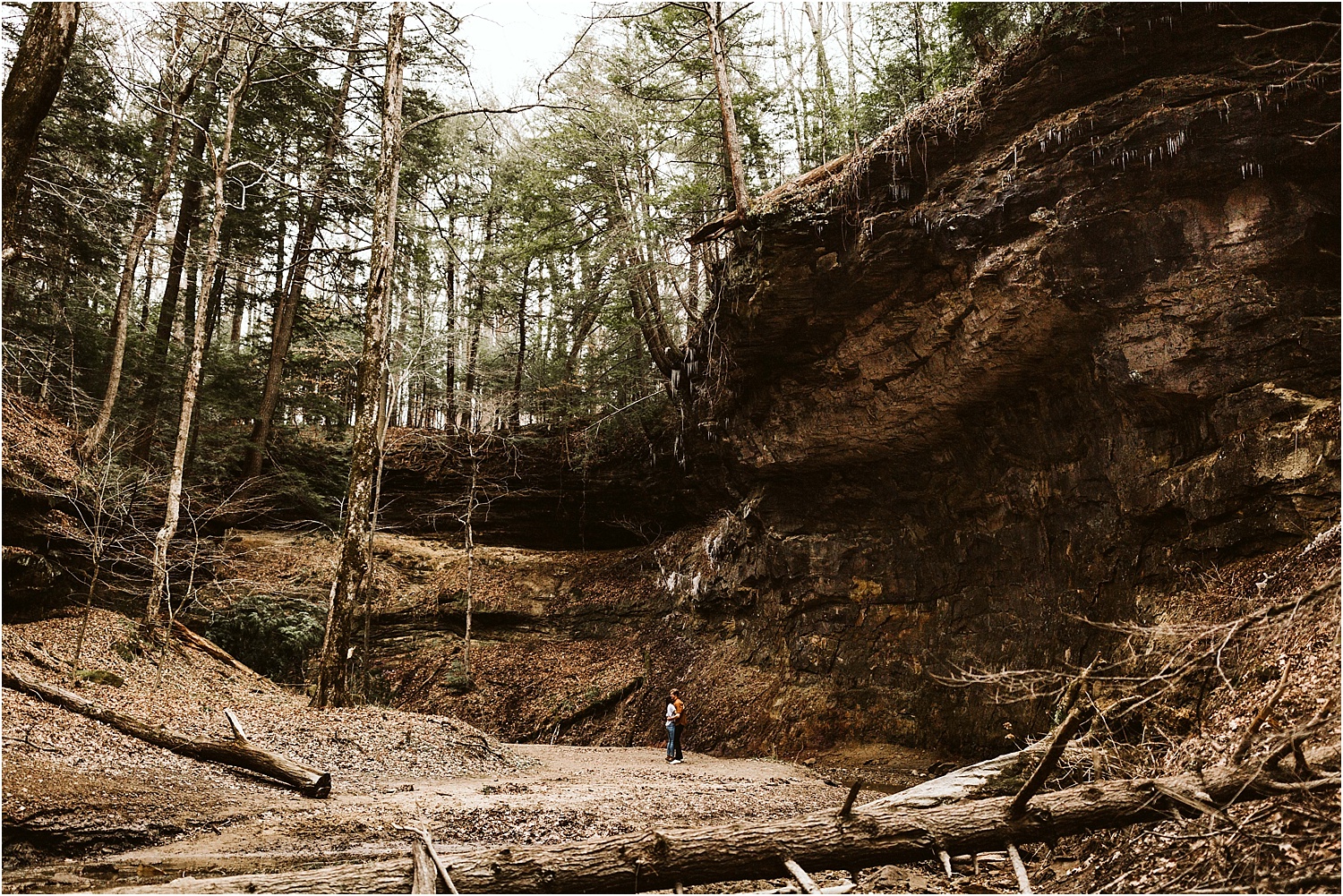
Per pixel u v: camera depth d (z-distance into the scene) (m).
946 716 16.05
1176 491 11.93
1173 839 5.68
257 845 7.67
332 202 24.86
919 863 7.10
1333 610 7.68
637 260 22.52
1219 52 11.62
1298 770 5.21
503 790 11.54
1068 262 12.66
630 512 27.92
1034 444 15.12
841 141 20.64
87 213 18.89
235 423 26.94
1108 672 11.78
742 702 20.16
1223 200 11.61
